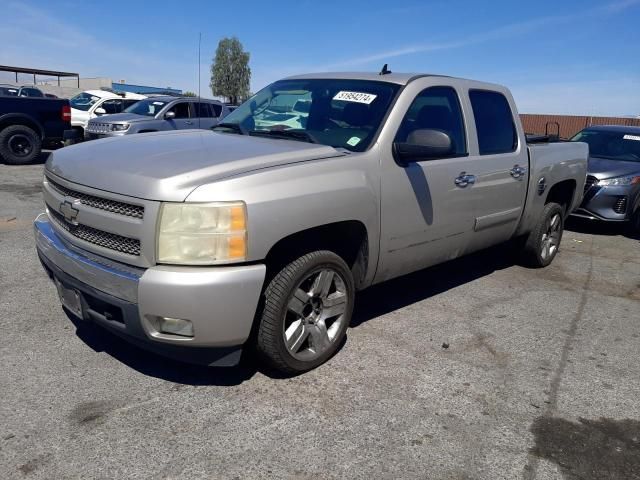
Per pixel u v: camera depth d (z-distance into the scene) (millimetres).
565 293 5246
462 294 5000
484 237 4746
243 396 3088
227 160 3025
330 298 3414
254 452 2631
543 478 2600
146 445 2631
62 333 3705
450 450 2746
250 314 2859
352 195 3303
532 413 3127
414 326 4199
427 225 3961
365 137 3611
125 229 2797
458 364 3635
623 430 3023
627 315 4762
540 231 5668
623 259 6730
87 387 3088
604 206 7898
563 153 5793
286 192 2957
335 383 3285
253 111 4387
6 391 3004
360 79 4180
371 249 3564
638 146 8812
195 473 2467
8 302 4176
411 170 3752
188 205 2709
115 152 3301
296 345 3232
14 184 9516
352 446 2723
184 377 3250
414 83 3982
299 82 4496
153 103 13695
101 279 2867
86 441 2635
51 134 12539
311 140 3713
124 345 3580
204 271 2729
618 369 3732
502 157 4715
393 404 3105
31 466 2449
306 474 2508
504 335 4156
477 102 4605
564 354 3906
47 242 3314
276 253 3152
